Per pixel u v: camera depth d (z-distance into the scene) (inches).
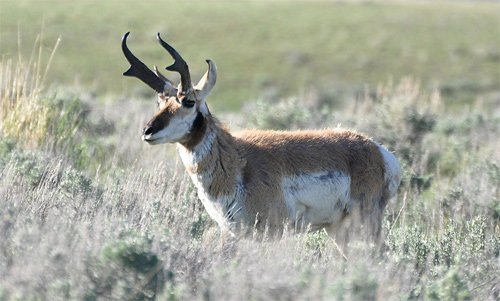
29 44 6717.5
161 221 1208.2
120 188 1371.8
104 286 874.1
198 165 1229.1
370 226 1349.7
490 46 7795.3
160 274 903.1
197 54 7204.7
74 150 1827.0
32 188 1379.2
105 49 6963.6
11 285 854.5
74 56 6653.5
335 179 1307.8
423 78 6860.2
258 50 7411.4
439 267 1119.0
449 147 2247.8
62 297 842.8
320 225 1327.5
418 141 2380.7
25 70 1990.7
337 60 7234.3
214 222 1402.6
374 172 1357.0
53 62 6368.1
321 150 1307.8
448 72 7017.7
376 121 2486.5
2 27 7194.9
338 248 1293.1
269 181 1247.5
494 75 6953.7
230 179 1230.3
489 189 1728.6
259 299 874.1
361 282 876.0
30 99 1905.8
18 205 1139.3
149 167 1720.0
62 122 1929.1
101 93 5787.4
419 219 1571.1
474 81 6688.0
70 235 981.2
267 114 2490.2
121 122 2381.9
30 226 1000.2
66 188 1348.4
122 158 1891.0
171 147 1996.8
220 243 1138.0
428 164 2116.1
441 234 1359.5
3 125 1833.2
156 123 1199.6
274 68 6924.2
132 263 883.4
